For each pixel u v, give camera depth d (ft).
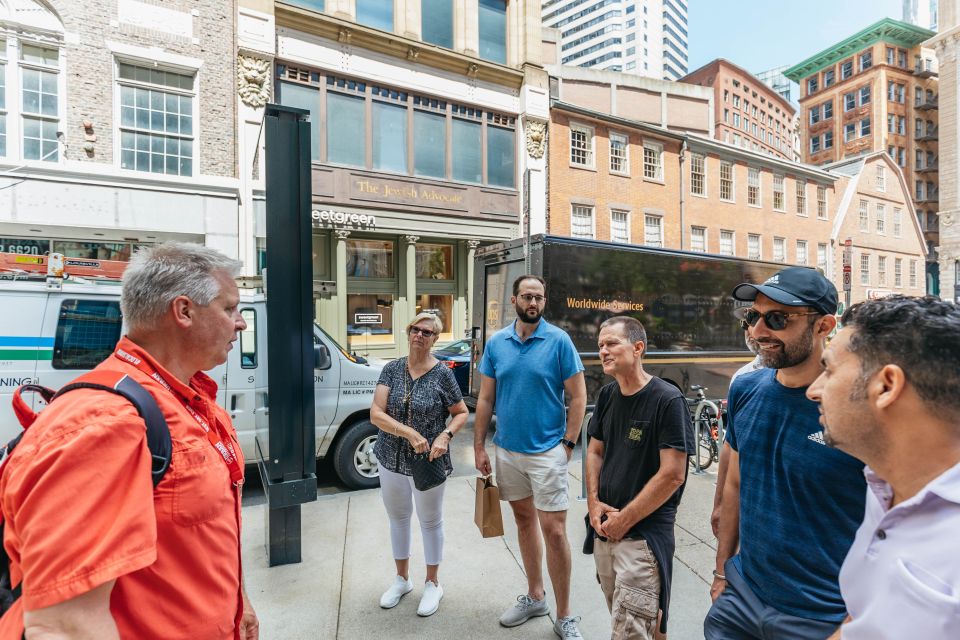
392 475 9.93
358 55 45.93
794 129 224.12
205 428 4.30
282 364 11.36
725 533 6.43
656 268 27.99
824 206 88.07
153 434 3.59
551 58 95.40
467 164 52.75
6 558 3.44
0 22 31.53
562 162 58.29
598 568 7.65
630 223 64.03
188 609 3.73
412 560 11.93
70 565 2.99
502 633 9.09
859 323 3.24
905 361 2.93
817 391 3.62
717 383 30.37
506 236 54.24
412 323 10.18
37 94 33.06
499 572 11.34
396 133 48.88
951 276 124.47
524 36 54.80
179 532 3.73
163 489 3.67
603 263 25.96
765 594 5.23
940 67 127.13
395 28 48.21
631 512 6.88
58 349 14.71
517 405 9.23
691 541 12.92
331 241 46.42
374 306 49.47
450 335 53.26
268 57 40.57
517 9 55.06
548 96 56.34
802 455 5.07
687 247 68.95
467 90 52.03
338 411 17.47
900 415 2.99
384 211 47.60
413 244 49.47
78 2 33.71
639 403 7.31
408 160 49.19
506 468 9.41
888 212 98.89
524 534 9.54
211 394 5.00
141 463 3.45
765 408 5.52
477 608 9.90
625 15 388.78
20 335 14.30
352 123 46.50
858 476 4.84
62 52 33.45
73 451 3.13
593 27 404.77
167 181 36.06
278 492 11.18
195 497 3.84
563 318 24.47
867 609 3.00
